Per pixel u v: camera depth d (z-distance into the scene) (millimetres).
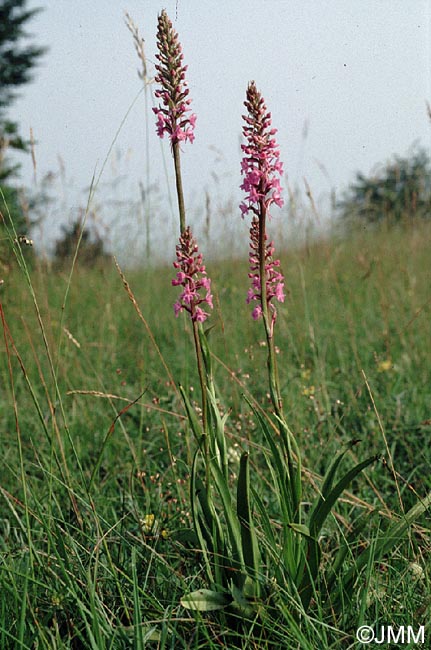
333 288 2389
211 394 893
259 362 1821
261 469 1314
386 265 2479
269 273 876
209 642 835
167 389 1668
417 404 1540
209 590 879
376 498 1225
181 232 882
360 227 2760
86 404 1643
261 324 2146
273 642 855
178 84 865
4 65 6773
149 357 1996
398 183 2621
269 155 854
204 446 888
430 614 895
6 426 1572
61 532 1003
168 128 869
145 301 2430
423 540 1065
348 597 904
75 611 913
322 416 1450
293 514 889
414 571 963
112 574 921
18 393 1801
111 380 1791
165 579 966
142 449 1426
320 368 1682
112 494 1260
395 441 1391
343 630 896
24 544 1024
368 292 2252
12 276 1752
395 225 2705
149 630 873
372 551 894
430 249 2617
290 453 882
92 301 2467
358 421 1505
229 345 1976
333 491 869
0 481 1302
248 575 876
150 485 1245
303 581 893
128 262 2588
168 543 1058
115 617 889
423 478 1237
